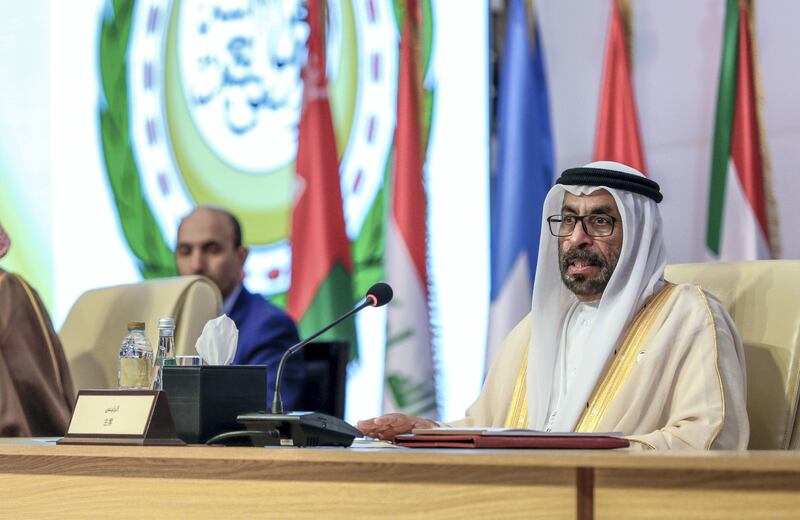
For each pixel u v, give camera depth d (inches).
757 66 309.6
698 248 317.1
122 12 414.9
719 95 312.3
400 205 348.8
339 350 324.5
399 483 128.6
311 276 361.1
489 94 354.0
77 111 417.7
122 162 411.5
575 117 333.4
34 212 420.2
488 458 122.8
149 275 405.4
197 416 166.2
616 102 322.7
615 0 325.4
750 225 306.0
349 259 363.6
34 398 276.7
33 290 286.2
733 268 236.8
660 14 323.9
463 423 253.8
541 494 121.6
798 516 110.5
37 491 152.7
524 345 257.1
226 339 184.1
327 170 364.2
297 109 389.1
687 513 115.1
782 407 216.7
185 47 406.6
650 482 117.1
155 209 407.2
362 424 192.4
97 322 310.2
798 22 305.1
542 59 335.6
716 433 205.8
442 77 361.1
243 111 396.5
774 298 226.2
